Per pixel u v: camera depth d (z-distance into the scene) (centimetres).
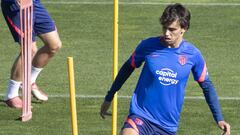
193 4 4897
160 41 2030
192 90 3212
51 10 4778
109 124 2786
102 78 3425
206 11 4750
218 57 3838
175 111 2039
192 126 2764
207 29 4388
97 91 3203
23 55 2709
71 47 4019
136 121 2006
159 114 2027
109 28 4419
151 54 2023
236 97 3133
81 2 4962
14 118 2823
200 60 2036
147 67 2028
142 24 4491
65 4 4912
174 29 1970
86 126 2756
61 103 3017
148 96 2025
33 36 2919
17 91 2923
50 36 2930
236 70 3591
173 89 2023
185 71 2020
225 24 4491
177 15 1966
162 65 2017
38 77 3416
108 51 3947
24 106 2769
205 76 2050
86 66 3638
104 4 4919
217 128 2745
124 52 3931
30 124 2766
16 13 2833
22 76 2798
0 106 2962
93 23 4512
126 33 4306
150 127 2019
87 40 4169
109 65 3669
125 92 3183
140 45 2042
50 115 2870
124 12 4719
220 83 3353
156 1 4962
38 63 2969
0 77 3431
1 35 4272
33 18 2850
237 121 2827
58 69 3569
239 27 4434
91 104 3009
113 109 2334
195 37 4231
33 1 2852
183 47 2023
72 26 4447
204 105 3000
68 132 2692
